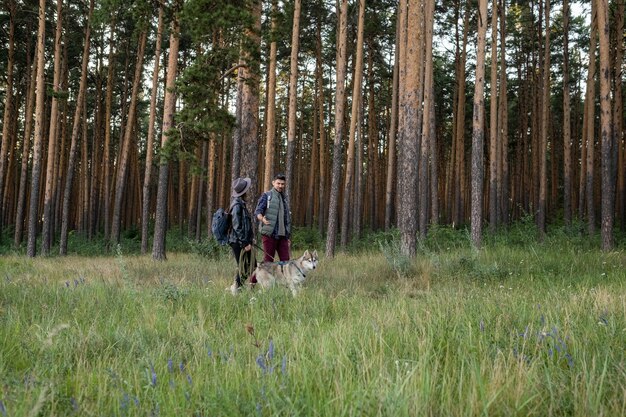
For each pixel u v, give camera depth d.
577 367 3.21
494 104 22.75
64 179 38.12
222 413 2.62
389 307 6.10
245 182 8.38
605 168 14.62
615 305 5.54
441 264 11.24
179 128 15.32
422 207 20.98
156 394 2.90
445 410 2.57
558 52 34.22
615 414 2.45
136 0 16.75
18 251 25.94
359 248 22.58
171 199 39.97
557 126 41.50
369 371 3.27
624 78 29.12
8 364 3.71
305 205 46.47
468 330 4.34
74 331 4.63
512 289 8.20
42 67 21.20
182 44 29.50
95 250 26.48
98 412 2.75
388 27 30.88
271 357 3.34
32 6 26.27
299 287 8.11
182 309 6.08
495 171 22.61
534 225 19.69
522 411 2.59
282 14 17.19
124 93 34.22
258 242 14.31
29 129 28.55
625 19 25.91
